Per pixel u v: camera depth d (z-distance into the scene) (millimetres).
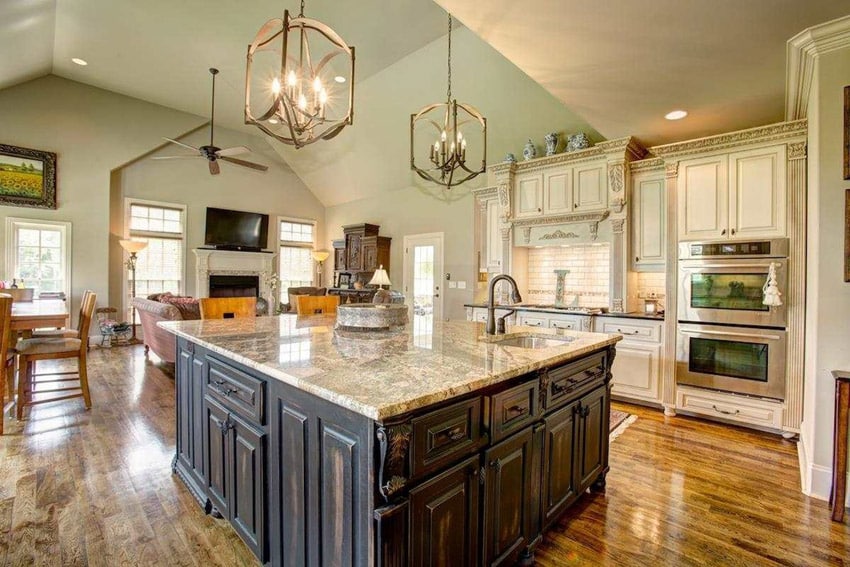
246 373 1625
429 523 1176
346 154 7359
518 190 4824
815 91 2271
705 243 3326
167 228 7273
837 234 2182
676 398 3496
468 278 6215
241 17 4328
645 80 2750
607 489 2285
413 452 1104
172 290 7328
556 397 1791
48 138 6047
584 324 4043
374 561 1057
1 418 2887
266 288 8258
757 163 3123
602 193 4180
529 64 2598
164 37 4863
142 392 3951
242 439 1646
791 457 2709
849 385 1987
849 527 1945
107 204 6484
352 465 1122
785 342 3010
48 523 1887
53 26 4719
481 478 1378
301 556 1330
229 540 1783
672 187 3516
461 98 5043
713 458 2689
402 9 3992
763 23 2127
